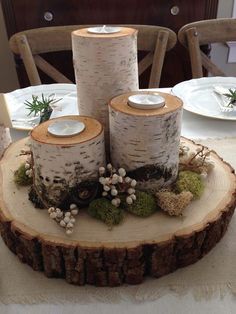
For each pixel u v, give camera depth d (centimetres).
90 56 30
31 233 27
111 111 28
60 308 25
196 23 67
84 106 33
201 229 27
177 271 28
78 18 78
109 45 29
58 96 53
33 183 31
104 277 27
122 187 29
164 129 28
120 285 27
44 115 46
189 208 30
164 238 27
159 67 66
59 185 28
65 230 28
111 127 29
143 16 79
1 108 38
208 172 35
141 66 68
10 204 31
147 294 26
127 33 31
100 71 31
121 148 29
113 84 31
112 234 27
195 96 53
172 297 26
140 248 26
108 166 29
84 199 29
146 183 30
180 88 54
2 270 28
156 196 30
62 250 26
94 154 28
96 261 26
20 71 83
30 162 33
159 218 29
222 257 29
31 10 77
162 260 27
